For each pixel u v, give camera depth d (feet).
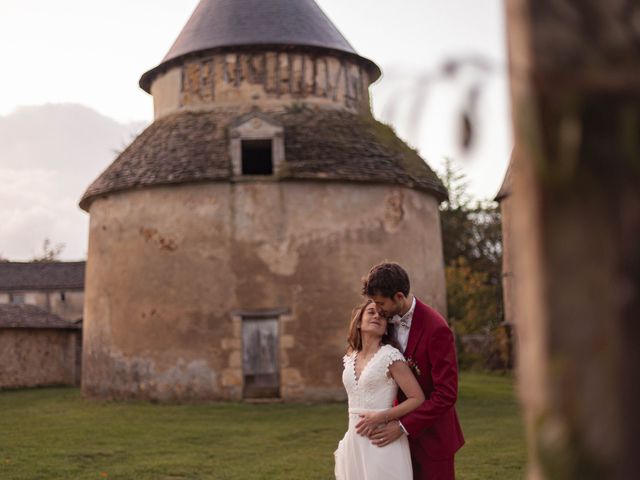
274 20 59.77
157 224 54.54
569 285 5.02
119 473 28.27
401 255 55.31
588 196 4.99
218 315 52.54
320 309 52.70
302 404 50.85
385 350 14.43
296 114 57.88
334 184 54.19
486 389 61.41
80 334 87.97
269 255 53.01
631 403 4.88
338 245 53.57
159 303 53.67
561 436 5.01
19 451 33.27
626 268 4.91
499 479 26.30
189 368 52.42
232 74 59.31
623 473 4.89
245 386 52.24
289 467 29.07
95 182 59.36
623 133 4.90
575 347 5.00
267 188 53.57
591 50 4.97
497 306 103.40
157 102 63.67
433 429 14.58
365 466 14.17
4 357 78.28
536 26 5.03
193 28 61.87
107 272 56.95
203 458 31.35
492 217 118.32
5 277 144.46
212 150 55.21
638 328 4.90
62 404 55.31
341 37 62.95
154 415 46.06
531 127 5.03
